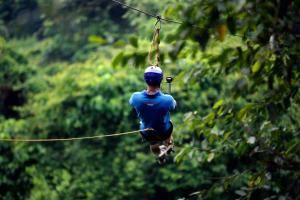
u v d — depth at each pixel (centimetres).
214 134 1045
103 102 2325
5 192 2339
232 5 637
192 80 1029
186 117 1056
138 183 2280
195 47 838
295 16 705
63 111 2425
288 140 1013
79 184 2338
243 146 993
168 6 673
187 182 2253
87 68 2547
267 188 1055
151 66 933
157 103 932
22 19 4191
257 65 757
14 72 2894
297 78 847
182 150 1079
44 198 2314
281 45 765
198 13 639
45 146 2416
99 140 2372
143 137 962
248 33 792
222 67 852
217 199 2161
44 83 2844
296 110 1166
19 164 2331
